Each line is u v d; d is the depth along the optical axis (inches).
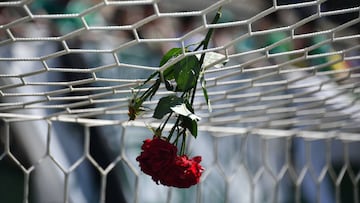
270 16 382.3
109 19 366.0
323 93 306.2
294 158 430.0
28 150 361.1
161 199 381.7
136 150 380.2
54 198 362.6
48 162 362.6
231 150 404.2
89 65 339.3
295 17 373.1
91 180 371.6
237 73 218.8
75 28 352.8
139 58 366.0
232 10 386.0
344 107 298.0
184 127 195.6
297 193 332.8
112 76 329.7
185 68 196.7
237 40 191.2
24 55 330.3
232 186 400.8
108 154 372.2
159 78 199.9
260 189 414.3
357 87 265.7
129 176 378.0
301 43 340.5
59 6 355.6
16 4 160.4
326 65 229.0
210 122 294.0
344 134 343.9
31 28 340.2
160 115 192.9
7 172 360.5
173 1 388.2
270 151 421.1
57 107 240.7
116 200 371.9
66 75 338.6
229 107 273.1
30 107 239.3
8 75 199.9
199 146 388.5
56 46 343.6
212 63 199.8
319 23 358.6
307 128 337.7
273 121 315.0
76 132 372.8
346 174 470.6
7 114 258.5
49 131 265.0
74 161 366.0
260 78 233.8
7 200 358.0
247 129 315.9
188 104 196.1
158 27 380.2
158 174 186.2
